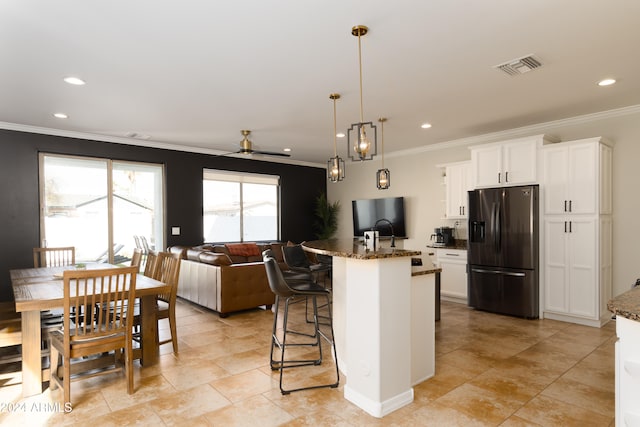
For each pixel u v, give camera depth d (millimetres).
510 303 4789
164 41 2680
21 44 2699
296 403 2547
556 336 3959
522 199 4676
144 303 3234
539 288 4680
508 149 4906
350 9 2287
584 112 4562
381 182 4156
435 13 2340
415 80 3477
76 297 2578
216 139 6016
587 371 3035
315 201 8633
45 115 4551
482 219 5074
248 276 5051
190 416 2383
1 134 4945
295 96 3912
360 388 2502
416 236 6887
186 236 6645
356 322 2543
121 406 2521
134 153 6078
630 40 2717
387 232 7305
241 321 4691
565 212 4445
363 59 3016
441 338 3918
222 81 3471
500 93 3861
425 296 2920
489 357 3363
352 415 2383
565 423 2260
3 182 4957
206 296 5121
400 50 2861
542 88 3713
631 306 1495
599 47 2832
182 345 3764
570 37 2670
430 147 6562
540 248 4664
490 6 2268
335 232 8500
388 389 2420
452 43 2750
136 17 2352
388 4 2234
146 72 3240
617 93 3875
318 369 3127
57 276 3598
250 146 5430
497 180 5004
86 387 2816
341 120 4879
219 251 6629
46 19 2359
